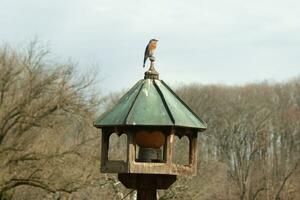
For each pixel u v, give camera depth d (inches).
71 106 1217.4
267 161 2559.1
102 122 339.0
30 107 1182.9
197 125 340.5
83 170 1197.7
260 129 2596.0
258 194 2496.3
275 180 2495.1
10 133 1186.6
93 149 1219.9
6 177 1158.3
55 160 1180.5
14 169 1179.9
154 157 343.0
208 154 2593.5
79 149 1202.6
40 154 1168.8
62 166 1189.7
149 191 344.5
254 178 2522.1
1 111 1158.3
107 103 1296.8
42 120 1196.5
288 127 2623.0
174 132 336.5
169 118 331.9
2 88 1173.7
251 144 2593.5
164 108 336.8
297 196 2423.7
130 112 333.1
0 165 1165.7
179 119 332.8
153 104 337.7
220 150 2610.7
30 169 1184.8
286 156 2561.5
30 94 1191.6
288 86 2795.3
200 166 1930.4
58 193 1262.3
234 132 2605.8
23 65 1198.9
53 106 1192.8
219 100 2672.2
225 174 2427.4
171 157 333.7
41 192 1307.8
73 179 1188.5
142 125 329.1
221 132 2623.0
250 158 2551.7
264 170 2524.6
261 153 2591.0
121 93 1523.1
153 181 345.4
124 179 346.0
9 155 1168.8
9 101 1176.2
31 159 1170.6
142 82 350.0
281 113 2669.8
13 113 1184.2
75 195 1411.2
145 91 343.9
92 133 1230.9
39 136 1203.9
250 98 2694.4
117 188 1334.9
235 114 2637.8
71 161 1191.6
